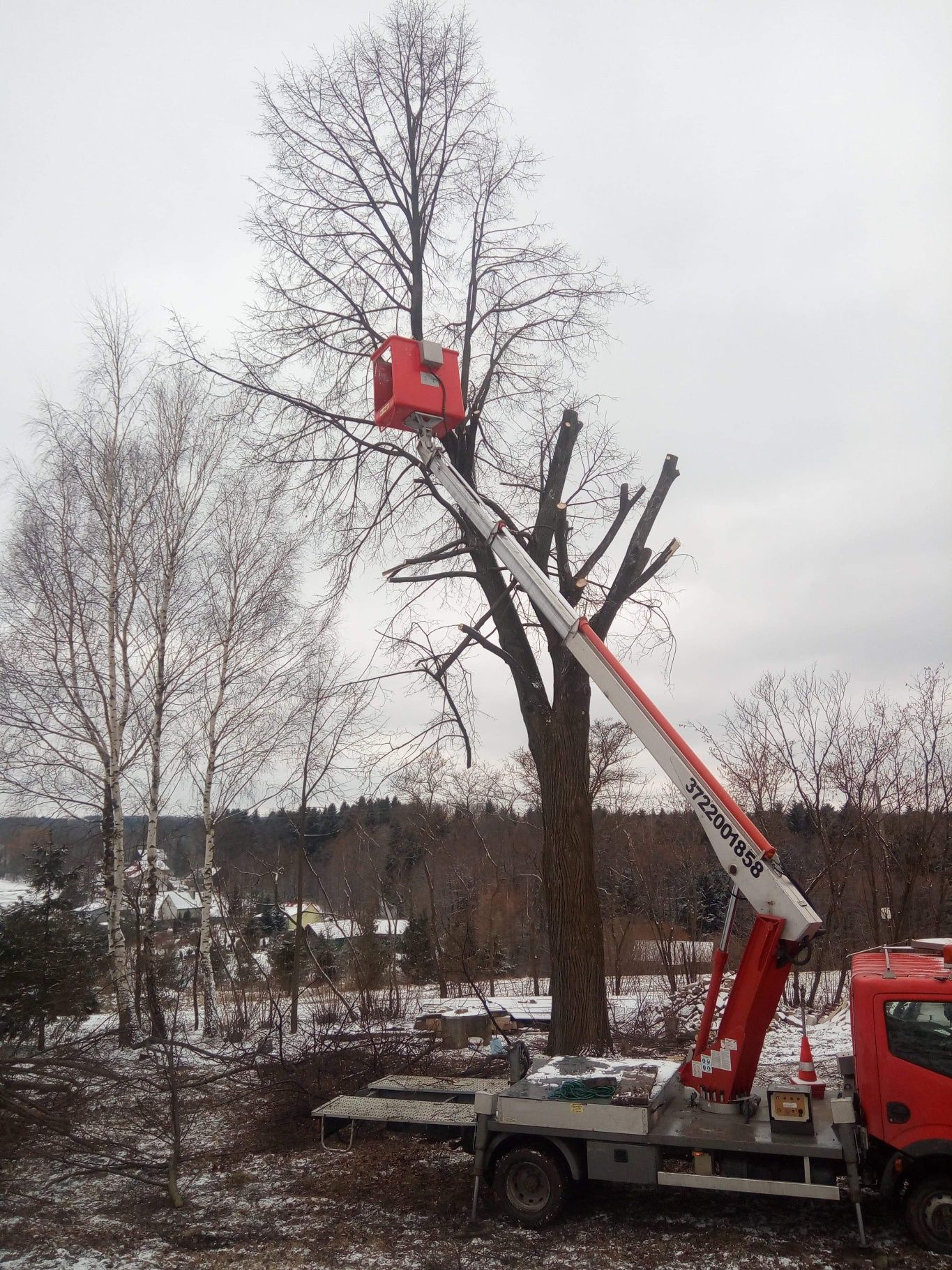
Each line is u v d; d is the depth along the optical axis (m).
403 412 9.98
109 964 15.60
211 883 18.33
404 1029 14.46
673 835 31.19
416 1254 6.20
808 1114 6.12
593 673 8.04
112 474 17.39
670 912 28.56
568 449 13.05
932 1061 5.85
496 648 12.15
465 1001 20.17
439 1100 8.27
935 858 21.28
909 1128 5.80
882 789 21.89
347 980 20.53
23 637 16.61
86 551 17.17
